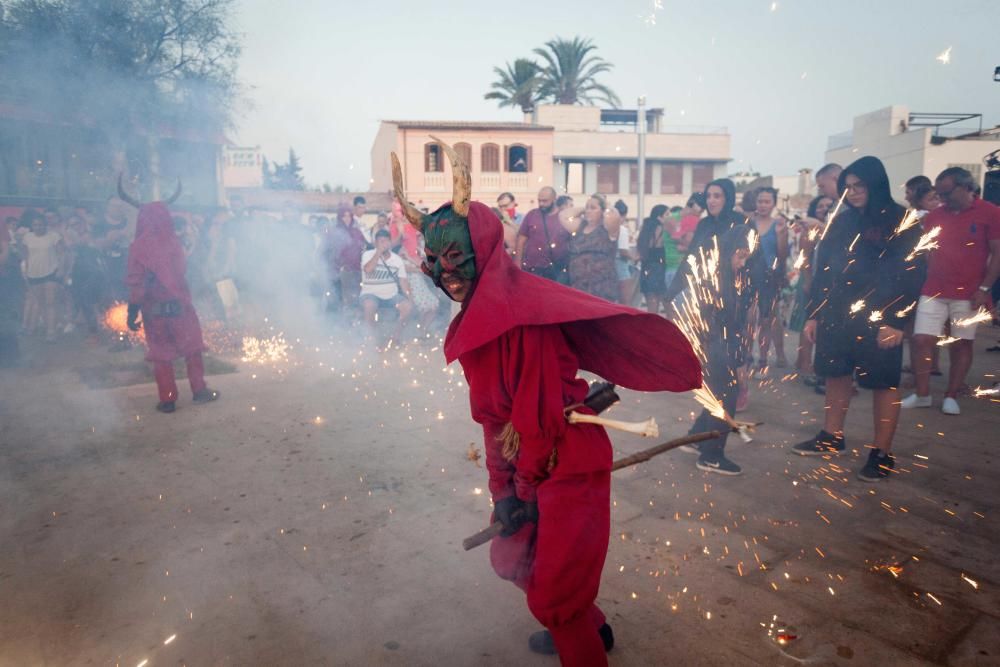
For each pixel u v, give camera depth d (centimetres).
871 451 431
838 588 305
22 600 302
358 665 256
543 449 208
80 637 274
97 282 967
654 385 245
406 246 934
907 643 266
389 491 416
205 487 426
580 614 216
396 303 895
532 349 203
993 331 966
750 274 434
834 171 606
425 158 3241
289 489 421
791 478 433
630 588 307
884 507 389
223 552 343
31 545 353
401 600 299
